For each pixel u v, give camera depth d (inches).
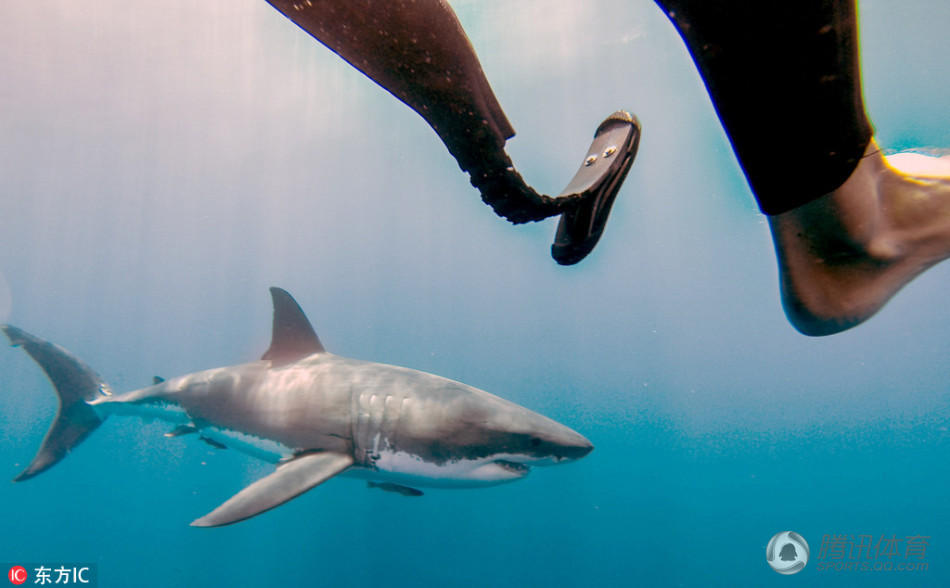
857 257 30.4
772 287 1503.4
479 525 622.8
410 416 196.5
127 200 1331.2
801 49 21.0
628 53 749.9
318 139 1027.9
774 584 581.6
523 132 951.0
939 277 1230.9
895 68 701.3
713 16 20.7
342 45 18.2
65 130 983.0
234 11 688.4
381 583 545.6
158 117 946.1
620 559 610.2
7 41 753.0
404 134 1003.9
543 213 26.2
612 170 32.7
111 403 286.5
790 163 25.5
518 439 193.3
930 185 31.3
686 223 1264.8
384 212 1425.9
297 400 212.1
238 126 976.9
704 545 653.9
